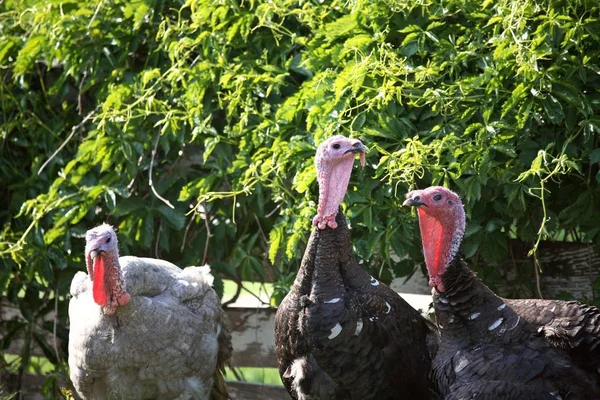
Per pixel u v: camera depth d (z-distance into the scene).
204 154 8.42
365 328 6.79
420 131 7.75
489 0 7.41
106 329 7.39
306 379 6.96
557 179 7.80
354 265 6.97
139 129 9.04
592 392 6.27
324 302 6.82
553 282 8.42
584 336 6.41
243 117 8.15
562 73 7.39
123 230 9.09
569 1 7.21
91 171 9.36
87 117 9.27
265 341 9.47
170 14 9.16
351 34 7.99
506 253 8.10
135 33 9.20
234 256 9.20
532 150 7.45
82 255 9.49
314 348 6.86
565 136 7.52
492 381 6.29
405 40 7.70
